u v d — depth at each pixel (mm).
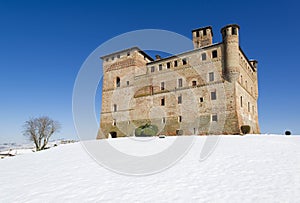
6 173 10672
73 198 6582
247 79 37500
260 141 17531
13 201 6578
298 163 9805
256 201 5805
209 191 6707
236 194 6352
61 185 8016
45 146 47562
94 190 7281
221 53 33156
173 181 7938
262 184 7125
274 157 11164
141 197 6441
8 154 37062
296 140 18266
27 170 11203
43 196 6883
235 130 29188
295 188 6645
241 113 31562
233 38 31828
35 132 47406
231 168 9336
